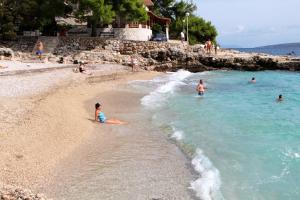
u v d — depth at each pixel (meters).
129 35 63.41
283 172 16.17
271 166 16.92
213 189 14.58
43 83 35.47
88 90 36.84
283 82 48.22
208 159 17.91
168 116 27.09
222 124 24.72
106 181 15.34
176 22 82.62
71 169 16.47
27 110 23.62
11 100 26.00
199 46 64.69
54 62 52.47
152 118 26.45
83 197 13.84
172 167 17.00
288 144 20.19
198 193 14.24
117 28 63.50
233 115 27.55
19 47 59.47
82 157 18.06
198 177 15.83
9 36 60.03
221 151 19.09
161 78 49.66
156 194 14.19
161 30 80.19
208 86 44.22
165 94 37.19
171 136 21.91
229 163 17.39
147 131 23.03
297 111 29.58
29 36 61.72
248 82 48.00
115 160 17.81
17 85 32.56
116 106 30.58
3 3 59.69
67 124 22.69
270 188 14.60
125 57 58.19
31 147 17.98
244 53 68.56
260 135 22.05
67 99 30.41
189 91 39.66
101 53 57.81
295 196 13.88
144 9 60.25
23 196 12.12
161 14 88.94
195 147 19.77
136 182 15.30
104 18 54.94
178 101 33.41
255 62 59.66
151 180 15.52
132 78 48.09
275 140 21.00
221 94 38.31
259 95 38.03
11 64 44.81
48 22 63.19
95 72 46.59
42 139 19.30
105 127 23.78
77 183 15.05
